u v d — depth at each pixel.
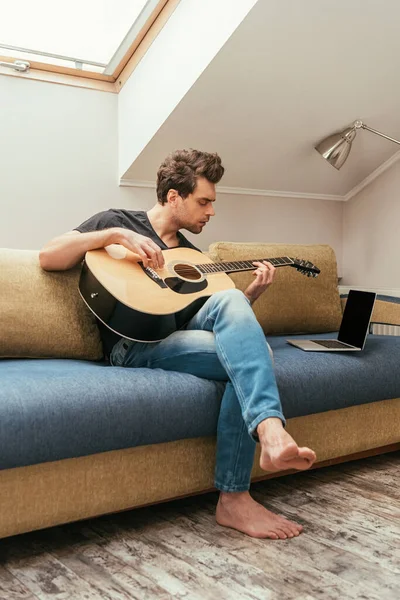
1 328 1.67
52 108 2.60
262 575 1.24
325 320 2.47
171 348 1.55
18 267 1.76
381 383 1.87
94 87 2.70
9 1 2.35
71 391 1.29
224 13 2.14
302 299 2.41
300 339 2.21
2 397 1.21
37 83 2.56
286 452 1.23
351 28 2.21
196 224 1.92
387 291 2.61
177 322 1.58
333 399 1.74
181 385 1.46
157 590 1.17
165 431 1.41
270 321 2.33
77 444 1.27
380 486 1.80
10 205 2.52
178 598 1.14
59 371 1.44
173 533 1.45
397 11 2.17
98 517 1.55
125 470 1.41
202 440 1.54
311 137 2.79
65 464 1.32
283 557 1.32
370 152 2.98
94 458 1.36
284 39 2.20
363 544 1.39
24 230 2.55
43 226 2.59
